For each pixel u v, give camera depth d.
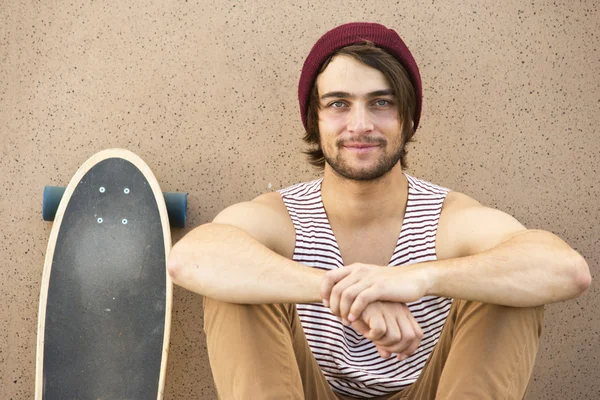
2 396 2.47
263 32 2.40
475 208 1.90
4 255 2.44
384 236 1.95
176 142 2.42
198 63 2.41
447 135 2.41
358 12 2.39
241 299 1.63
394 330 1.59
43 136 2.43
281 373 1.63
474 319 1.65
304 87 1.98
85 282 2.27
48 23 2.41
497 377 1.59
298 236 1.94
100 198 2.30
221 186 2.43
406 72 1.94
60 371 2.24
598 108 2.40
